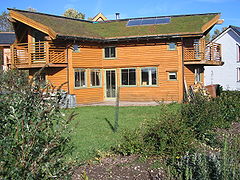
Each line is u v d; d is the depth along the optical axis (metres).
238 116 10.98
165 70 19.47
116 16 27.72
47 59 17.89
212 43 21.08
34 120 3.20
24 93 3.26
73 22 22.27
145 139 6.63
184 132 6.50
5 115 3.11
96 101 20.41
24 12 19.81
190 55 19.47
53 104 3.38
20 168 2.88
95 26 22.83
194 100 8.84
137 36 19.17
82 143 7.67
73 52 19.05
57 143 3.23
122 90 20.55
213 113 8.75
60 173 3.45
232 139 7.10
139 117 12.27
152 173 5.44
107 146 7.35
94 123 10.96
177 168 5.53
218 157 5.20
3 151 2.87
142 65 19.97
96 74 20.61
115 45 20.50
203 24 19.25
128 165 5.88
